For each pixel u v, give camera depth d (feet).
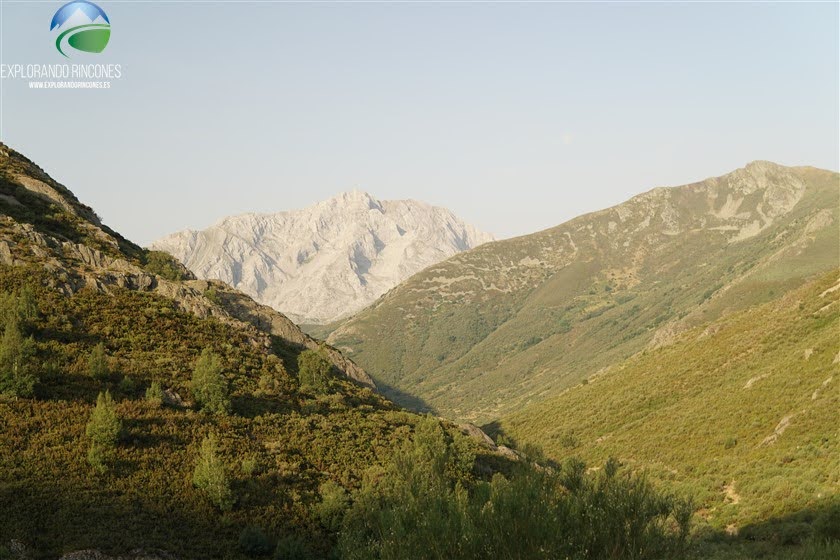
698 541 142.61
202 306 207.92
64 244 205.26
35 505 104.83
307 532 122.52
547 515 63.72
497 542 62.18
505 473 169.99
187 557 106.11
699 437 252.01
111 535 104.06
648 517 67.46
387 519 67.82
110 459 121.80
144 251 283.18
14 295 159.63
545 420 393.50
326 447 155.63
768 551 131.95
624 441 287.48
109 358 156.56
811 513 148.56
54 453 118.21
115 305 183.32
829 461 179.52
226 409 155.63
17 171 266.57
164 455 129.59
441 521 64.08
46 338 156.04
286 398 177.37
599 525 65.00
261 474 136.15
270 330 244.01
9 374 130.31
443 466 76.79
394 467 78.43
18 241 192.24
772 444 211.41
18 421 123.24
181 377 161.07
